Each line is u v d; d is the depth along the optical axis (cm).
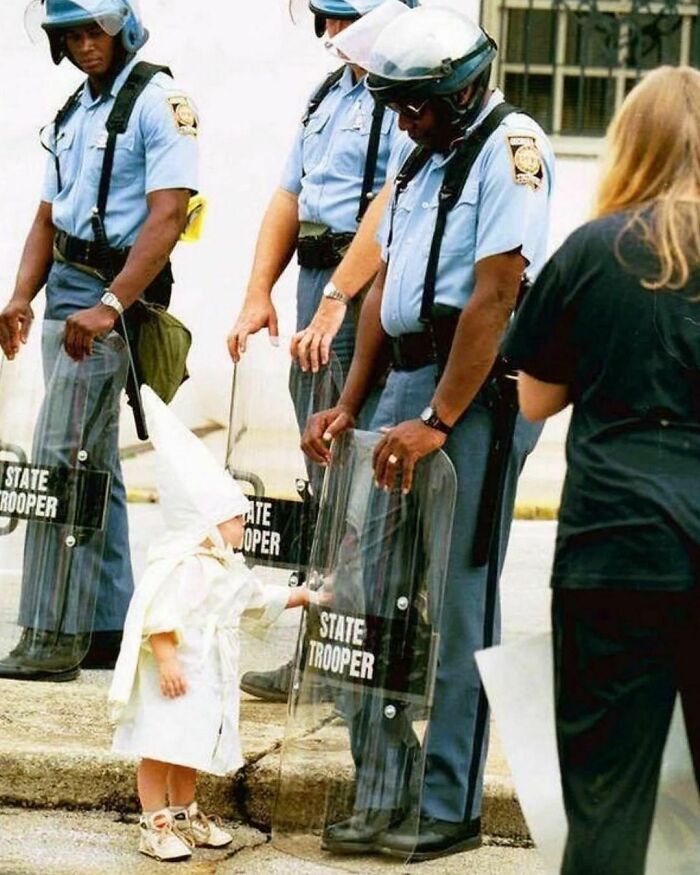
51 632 613
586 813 383
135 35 617
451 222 473
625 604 380
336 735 491
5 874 475
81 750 529
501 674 419
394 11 521
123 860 490
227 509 495
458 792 491
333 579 491
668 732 389
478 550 481
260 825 520
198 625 489
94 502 612
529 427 488
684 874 407
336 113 588
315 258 589
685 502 380
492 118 474
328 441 513
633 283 389
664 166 396
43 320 618
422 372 482
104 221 614
